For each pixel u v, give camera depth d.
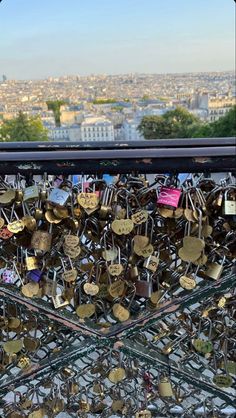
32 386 1.54
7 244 1.36
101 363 1.50
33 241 1.29
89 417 1.66
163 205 1.25
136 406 1.55
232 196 1.24
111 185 1.26
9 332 1.50
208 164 1.14
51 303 1.42
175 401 1.56
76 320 1.44
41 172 1.18
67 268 1.38
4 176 1.25
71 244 1.31
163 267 1.37
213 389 1.51
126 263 1.37
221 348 1.47
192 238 1.27
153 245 1.34
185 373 1.50
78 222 1.29
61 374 1.52
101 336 1.45
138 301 1.45
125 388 1.54
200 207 1.25
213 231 1.31
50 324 1.46
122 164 1.16
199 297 1.39
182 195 1.25
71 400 1.56
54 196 1.25
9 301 1.41
